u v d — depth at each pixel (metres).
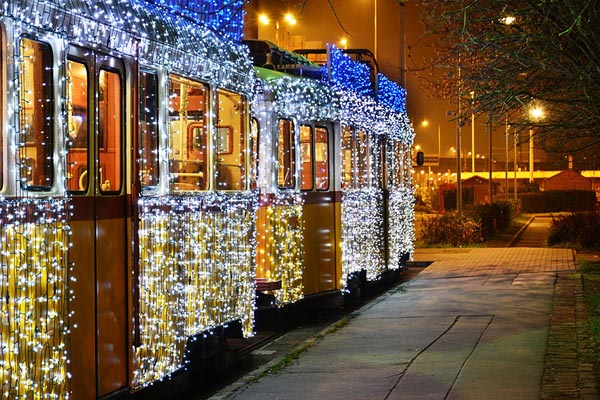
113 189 6.60
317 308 13.73
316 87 12.38
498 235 36.25
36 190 5.52
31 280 5.41
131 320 6.77
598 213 27.02
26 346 5.35
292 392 7.61
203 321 8.26
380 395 7.36
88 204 6.19
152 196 7.18
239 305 9.23
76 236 6.03
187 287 7.87
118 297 6.62
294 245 11.68
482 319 11.12
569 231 26.75
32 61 5.55
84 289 6.12
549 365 8.15
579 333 9.81
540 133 9.92
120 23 6.58
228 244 8.88
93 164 6.27
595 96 8.58
